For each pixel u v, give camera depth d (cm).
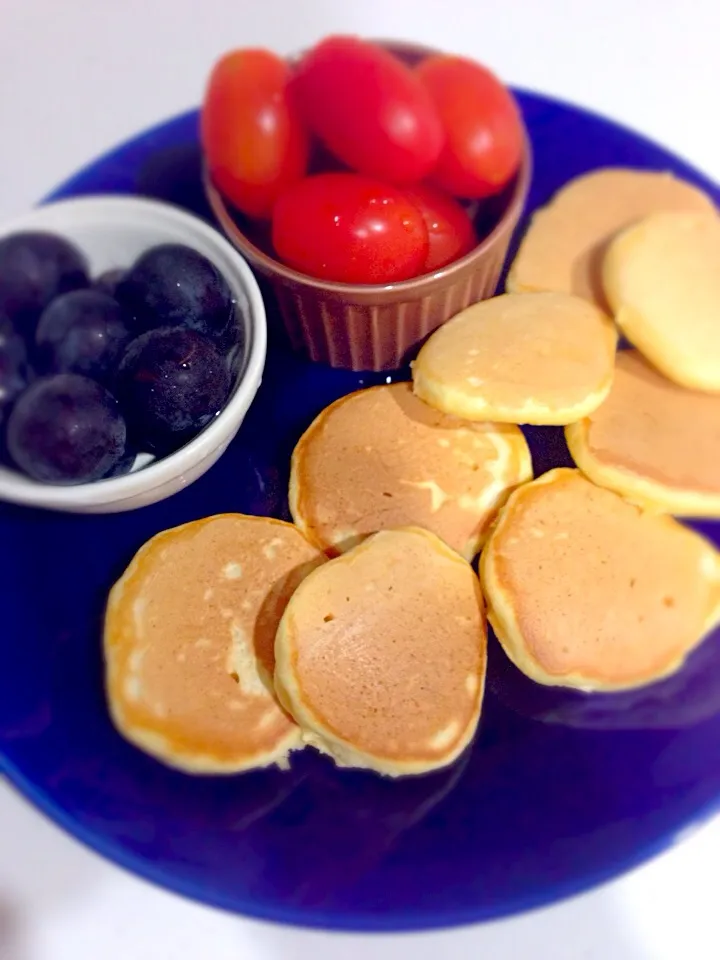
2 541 18
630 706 16
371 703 16
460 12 26
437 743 15
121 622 17
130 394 16
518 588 17
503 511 18
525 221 21
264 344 17
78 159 23
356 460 19
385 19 26
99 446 15
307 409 20
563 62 25
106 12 26
